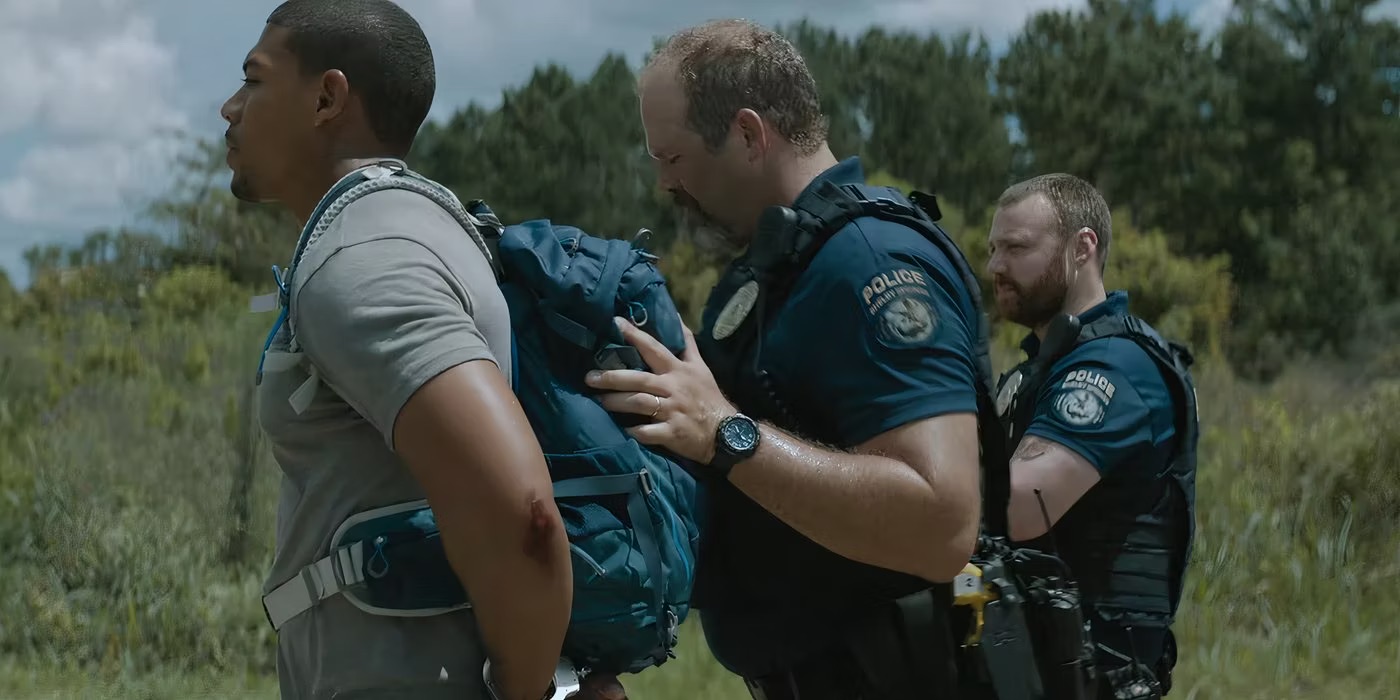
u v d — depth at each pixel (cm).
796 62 240
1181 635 620
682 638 611
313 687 189
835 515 214
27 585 634
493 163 3375
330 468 187
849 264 224
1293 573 665
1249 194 3416
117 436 868
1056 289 326
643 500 192
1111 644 291
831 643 242
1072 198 327
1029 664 242
